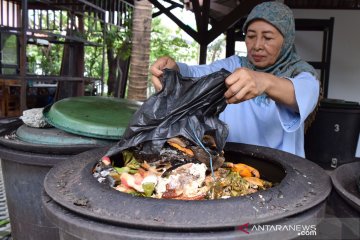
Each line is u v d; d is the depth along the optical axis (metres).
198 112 1.30
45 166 1.85
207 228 0.90
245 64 2.01
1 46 6.85
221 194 1.21
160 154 1.33
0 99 6.04
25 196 1.95
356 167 1.37
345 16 4.67
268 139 1.89
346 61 4.77
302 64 1.79
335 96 4.87
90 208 1.01
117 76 7.67
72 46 5.50
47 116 2.04
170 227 0.90
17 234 2.07
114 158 1.47
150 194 1.19
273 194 1.05
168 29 11.89
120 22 7.18
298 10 4.75
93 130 1.87
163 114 1.29
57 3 5.12
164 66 1.77
